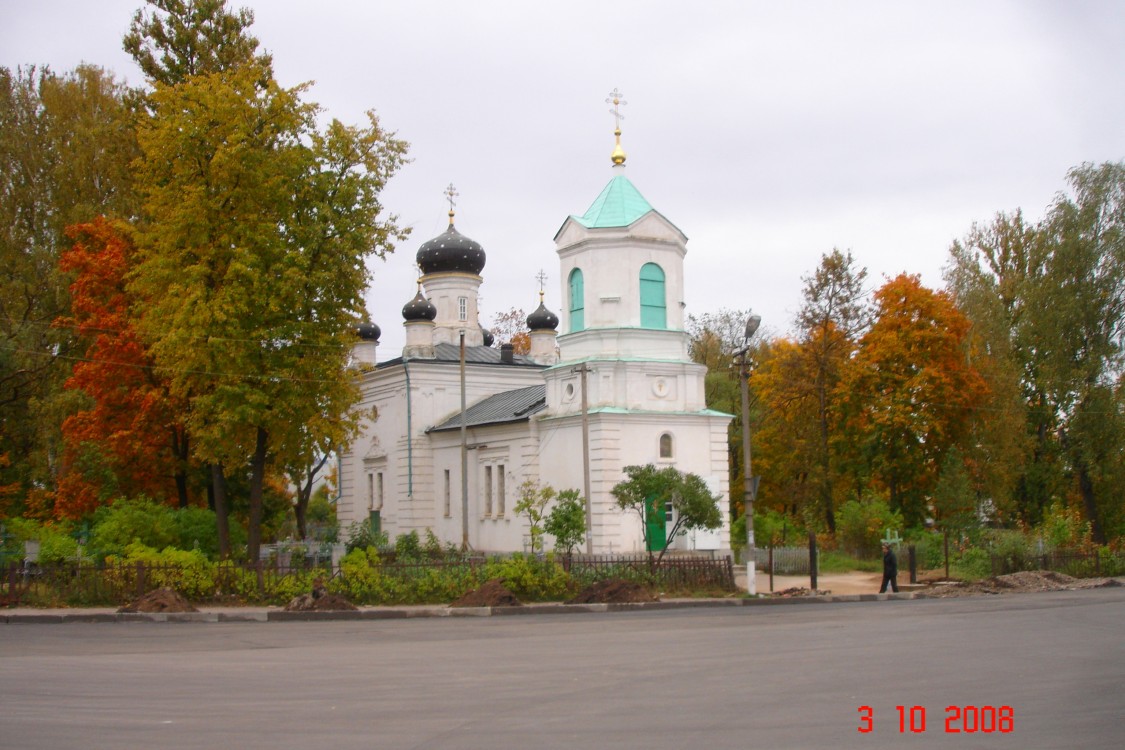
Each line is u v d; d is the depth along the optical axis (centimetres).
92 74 5381
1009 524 5309
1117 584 3606
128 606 2653
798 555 4203
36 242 5119
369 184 3588
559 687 1447
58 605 2725
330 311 3584
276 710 1284
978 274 5509
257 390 3400
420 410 5528
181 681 1517
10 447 4631
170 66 4684
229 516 4747
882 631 2152
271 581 2872
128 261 4050
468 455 5144
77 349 4622
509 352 5912
